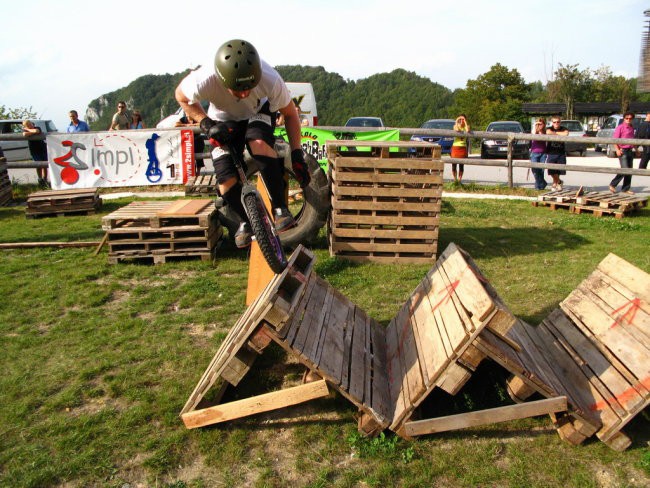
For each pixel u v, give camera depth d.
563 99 46.12
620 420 2.95
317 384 3.16
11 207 10.63
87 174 11.41
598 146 25.47
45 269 6.27
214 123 3.65
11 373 3.85
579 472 2.85
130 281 5.92
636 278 3.52
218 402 3.40
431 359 3.15
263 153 3.62
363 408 3.08
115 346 4.28
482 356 2.93
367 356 3.77
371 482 2.76
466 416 3.05
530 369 3.08
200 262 6.50
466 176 16.28
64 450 3.01
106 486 2.76
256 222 3.48
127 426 3.22
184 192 11.59
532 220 9.04
